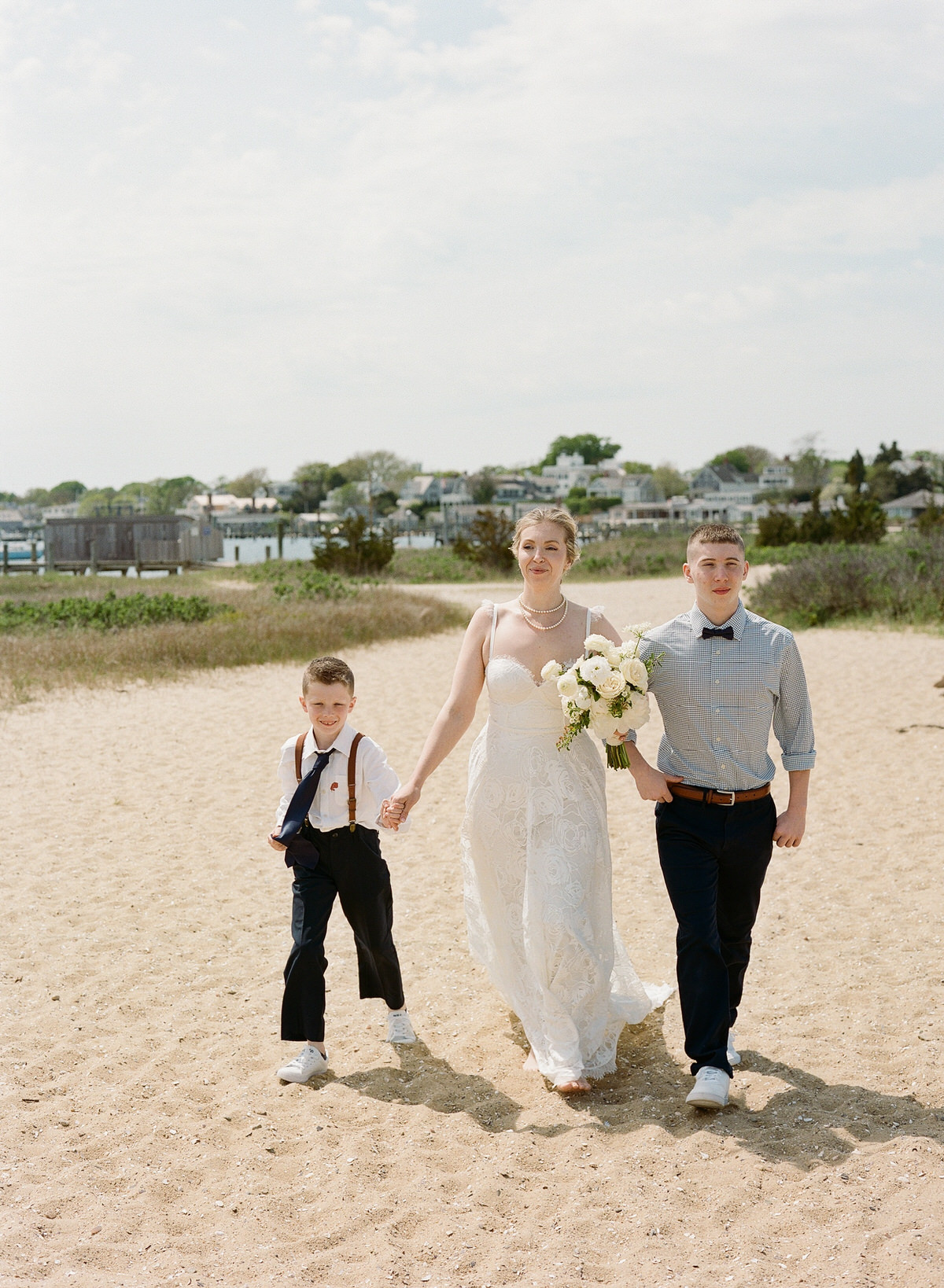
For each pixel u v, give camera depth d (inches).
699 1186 117.0
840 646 589.6
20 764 345.7
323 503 6269.7
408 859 253.8
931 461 4005.9
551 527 154.1
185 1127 135.3
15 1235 111.1
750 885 144.3
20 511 7150.6
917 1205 110.0
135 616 711.7
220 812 291.7
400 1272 104.4
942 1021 157.4
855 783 305.0
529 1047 159.5
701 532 141.6
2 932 205.8
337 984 186.2
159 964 191.8
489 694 155.9
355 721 421.4
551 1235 109.9
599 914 153.5
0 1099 142.3
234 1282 104.0
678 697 141.5
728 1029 136.8
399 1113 138.2
